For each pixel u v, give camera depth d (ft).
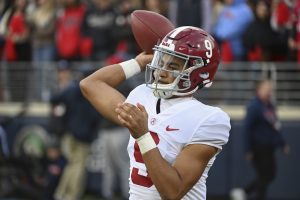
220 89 120.26
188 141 44.32
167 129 44.70
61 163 116.16
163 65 44.70
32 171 116.98
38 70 128.47
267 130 110.42
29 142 125.70
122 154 113.09
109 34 123.34
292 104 118.73
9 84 130.62
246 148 110.73
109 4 124.77
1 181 114.52
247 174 117.91
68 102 115.44
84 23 125.49
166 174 42.34
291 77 117.70
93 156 121.39
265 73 118.11
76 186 118.32
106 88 49.01
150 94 46.78
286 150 112.06
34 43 130.31
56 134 116.37
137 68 50.03
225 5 119.75
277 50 118.32
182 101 45.57
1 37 132.16
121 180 114.11
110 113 48.29
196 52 44.75
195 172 43.27
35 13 129.80
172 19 119.75
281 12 114.52
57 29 128.88
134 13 50.37
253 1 116.57
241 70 119.14
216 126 44.47
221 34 118.93
